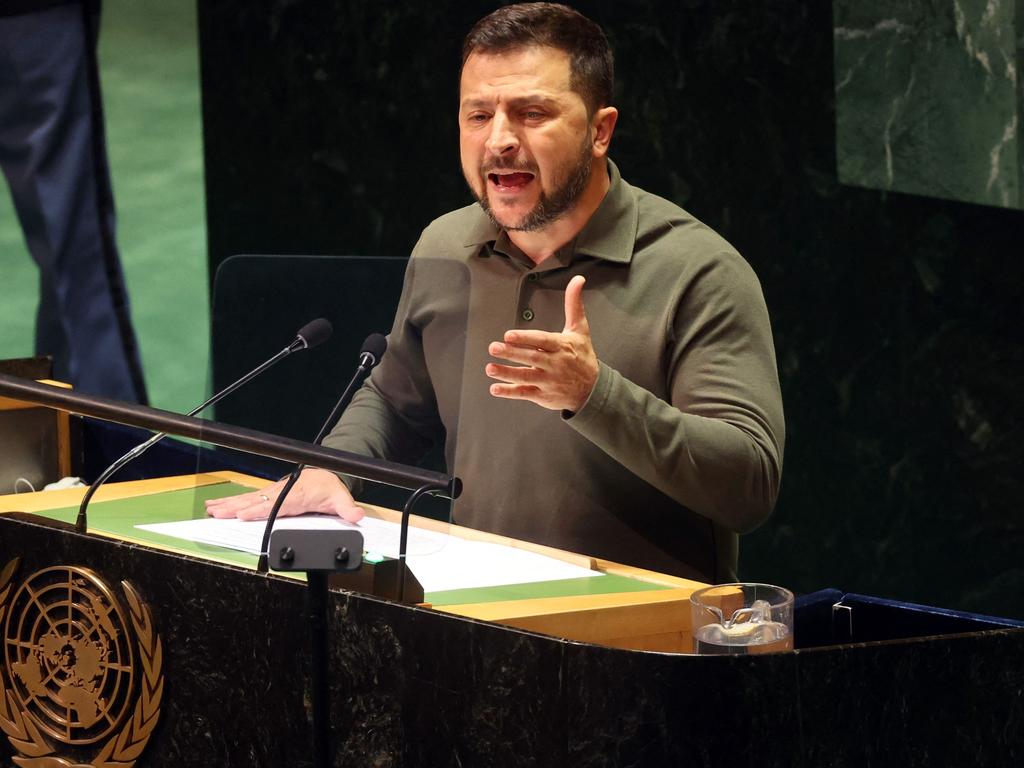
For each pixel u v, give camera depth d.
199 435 6.14
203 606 5.89
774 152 16.86
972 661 5.29
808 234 16.91
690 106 17.00
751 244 17.06
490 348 6.69
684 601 5.80
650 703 4.96
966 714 5.28
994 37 15.55
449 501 6.65
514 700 5.15
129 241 19.20
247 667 5.78
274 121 18.73
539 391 6.77
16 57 16.95
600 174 8.00
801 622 6.27
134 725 6.08
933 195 16.27
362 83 18.25
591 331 7.93
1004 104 15.62
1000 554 16.56
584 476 7.81
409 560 6.25
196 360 19.53
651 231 8.02
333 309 7.11
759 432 7.42
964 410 16.58
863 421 17.00
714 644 5.18
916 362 16.70
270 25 18.61
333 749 5.61
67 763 6.24
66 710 6.26
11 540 6.50
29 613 6.42
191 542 6.23
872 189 16.58
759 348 7.74
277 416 6.97
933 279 16.53
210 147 19.11
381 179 18.33
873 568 17.11
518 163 7.58
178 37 19.03
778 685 4.96
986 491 16.59
